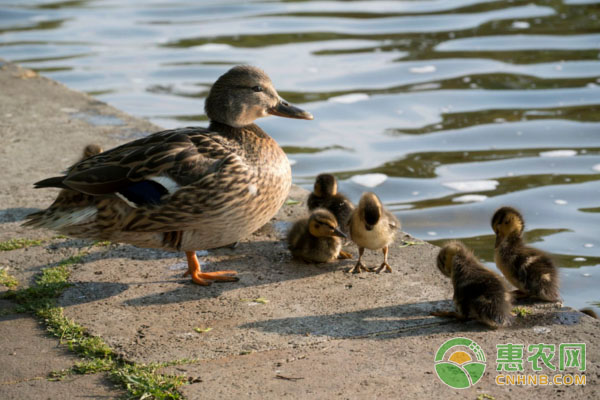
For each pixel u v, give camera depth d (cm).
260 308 946
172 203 945
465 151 1780
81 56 2508
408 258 1080
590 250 1312
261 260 1085
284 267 1064
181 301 966
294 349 851
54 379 795
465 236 1401
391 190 1596
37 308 938
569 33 2594
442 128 1906
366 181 1639
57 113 1672
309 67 2348
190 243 991
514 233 990
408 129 1916
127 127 1593
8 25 2853
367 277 1027
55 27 2831
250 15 2966
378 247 1045
